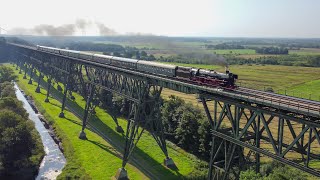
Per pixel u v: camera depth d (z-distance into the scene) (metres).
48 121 76.06
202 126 54.84
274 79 120.12
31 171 51.09
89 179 45.88
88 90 81.38
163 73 46.53
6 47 197.62
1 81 117.88
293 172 41.38
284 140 58.41
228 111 32.25
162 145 51.47
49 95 103.62
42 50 108.81
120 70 51.19
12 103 68.19
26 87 114.81
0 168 48.53
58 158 56.72
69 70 78.06
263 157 52.19
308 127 25.12
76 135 65.38
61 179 46.03
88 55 70.31
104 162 52.66
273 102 27.62
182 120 59.47
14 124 54.59
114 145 60.44
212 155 34.53
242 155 34.12
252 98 29.17
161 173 48.81
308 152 25.39
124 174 47.44
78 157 54.53
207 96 35.06
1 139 50.41
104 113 80.38
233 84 38.03
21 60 161.75
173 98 70.94
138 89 48.47
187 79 41.12
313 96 88.56
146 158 54.19
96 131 68.12
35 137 59.00
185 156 55.62
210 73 39.97
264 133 62.69
